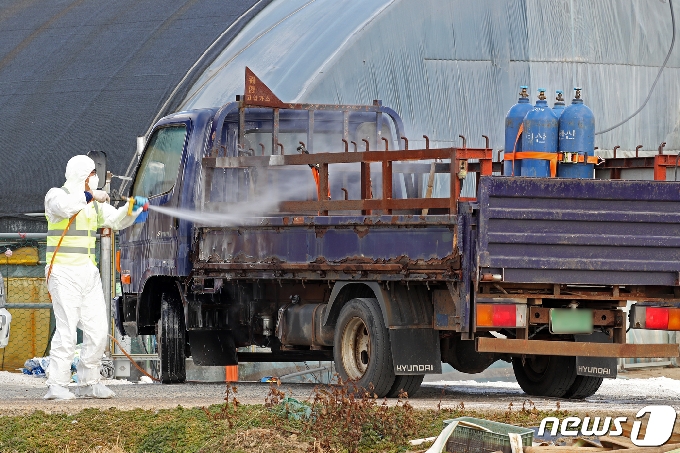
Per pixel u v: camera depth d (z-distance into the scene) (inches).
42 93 1936.5
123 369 1328.7
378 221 918.4
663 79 1995.6
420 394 1066.1
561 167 968.3
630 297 916.6
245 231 1042.7
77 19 2187.5
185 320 1136.8
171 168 1160.8
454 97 1768.0
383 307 920.9
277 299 1091.9
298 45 1747.0
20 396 1040.2
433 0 1765.5
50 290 936.3
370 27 1699.1
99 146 1732.3
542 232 878.4
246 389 1070.4
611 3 1956.2
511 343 887.1
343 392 762.8
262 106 1101.1
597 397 1088.8
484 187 863.1
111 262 1374.3
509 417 780.6
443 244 883.4
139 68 1900.8
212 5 2074.3
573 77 1911.9
